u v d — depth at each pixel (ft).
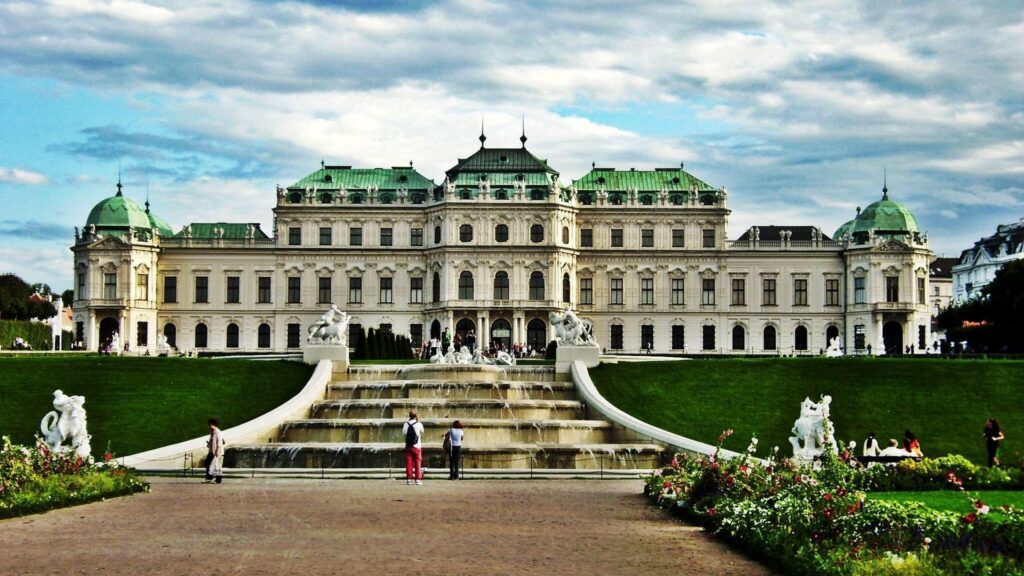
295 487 196.13
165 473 219.61
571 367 324.39
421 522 150.92
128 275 563.48
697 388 311.88
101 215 571.28
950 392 304.09
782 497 135.03
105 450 253.44
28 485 166.71
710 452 238.27
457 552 127.03
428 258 576.61
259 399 297.33
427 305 575.79
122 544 131.95
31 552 126.93
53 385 294.87
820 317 587.27
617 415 272.51
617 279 588.09
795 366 328.70
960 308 554.87
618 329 586.86
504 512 162.20
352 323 578.66
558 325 331.98
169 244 582.76
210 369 317.63
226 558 122.72
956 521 114.83
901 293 572.92
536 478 216.13
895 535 114.93
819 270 588.09
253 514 158.51
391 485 200.64
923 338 582.76
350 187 585.22
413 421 205.26
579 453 240.53
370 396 307.17
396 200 581.53
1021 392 302.86
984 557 104.73
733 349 587.27
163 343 541.75
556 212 563.89
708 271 587.68
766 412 293.84
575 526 148.36
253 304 581.53
